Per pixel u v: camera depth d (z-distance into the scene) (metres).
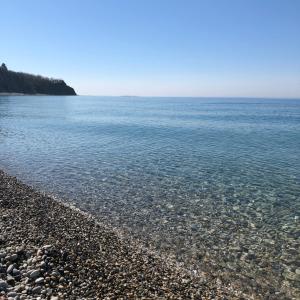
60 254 9.12
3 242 9.38
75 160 28.03
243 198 18.50
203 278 10.26
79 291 7.50
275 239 13.37
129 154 31.08
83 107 138.12
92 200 17.75
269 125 67.06
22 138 41.34
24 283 7.29
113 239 12.48
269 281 10.35
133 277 9.05
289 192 19.72
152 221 14.95
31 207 14.92
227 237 13.47
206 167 25.95
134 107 163.00
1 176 21.33
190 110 135.88
